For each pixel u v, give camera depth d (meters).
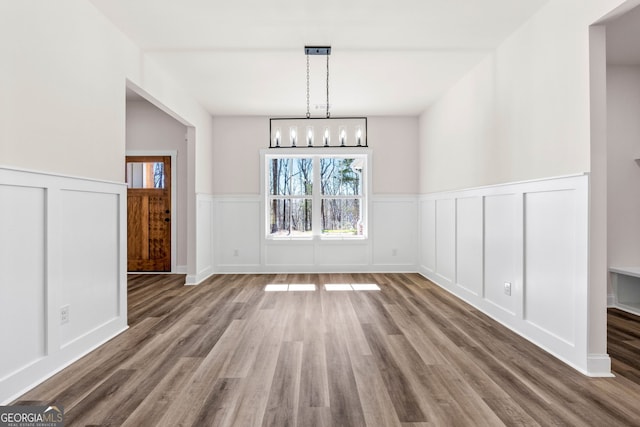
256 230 6.70
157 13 3.22
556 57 2.91
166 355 2.81
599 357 2.50
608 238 4.33
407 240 6.77
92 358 2.76
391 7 3.16
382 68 4.50
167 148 6.48
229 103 5.88
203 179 6.11
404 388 2.28
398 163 6.74
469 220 4.48
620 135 4.34
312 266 6.72
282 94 5.45
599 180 2.54
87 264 2.93
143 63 3.99
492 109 3.96
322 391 2.24
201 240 5.97
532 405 2.08
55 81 2.60
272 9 3.19
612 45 3.79
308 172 6.83
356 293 5.00
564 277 2.77
